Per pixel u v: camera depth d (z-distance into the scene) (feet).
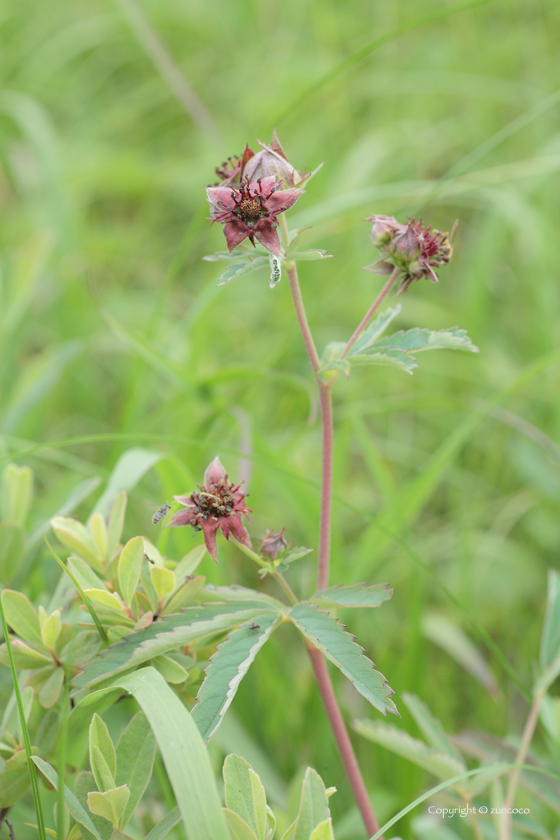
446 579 12.32
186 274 18.69
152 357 10.73
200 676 5.79
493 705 10.02
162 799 7.43
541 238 14.55
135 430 11.60
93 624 5.66
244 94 22.02
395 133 18.81
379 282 16.66
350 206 13.43
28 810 7.18
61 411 15.20
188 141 22.07
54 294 16.24
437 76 19.26
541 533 13.05
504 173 14.23
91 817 4.79
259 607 5.37
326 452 5.85
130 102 22.93
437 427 15.15
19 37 25.27
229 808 4.43
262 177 5.22
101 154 20.20
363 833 7.69
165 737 4.09
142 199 21.02
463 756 9.08
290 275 5.51
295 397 14.47
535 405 14.58
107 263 18.79
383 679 4.72
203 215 12.02
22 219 17.85
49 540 7.45
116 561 6.13
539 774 7.02
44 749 5.55
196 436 11.29
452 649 9.97
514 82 20.16
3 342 13.23
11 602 5.53
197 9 24.90
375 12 23.36
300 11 24.04
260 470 10.91
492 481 14.21
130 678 4.67
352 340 5.81
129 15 16.35
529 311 16.25
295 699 9.56
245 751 8.13
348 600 5.26
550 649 7.41
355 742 9.08
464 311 15.35
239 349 16.48
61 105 23.44
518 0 22.17
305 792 4.51
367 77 20.84
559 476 13.26
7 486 7.82
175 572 5.76
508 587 12.24
